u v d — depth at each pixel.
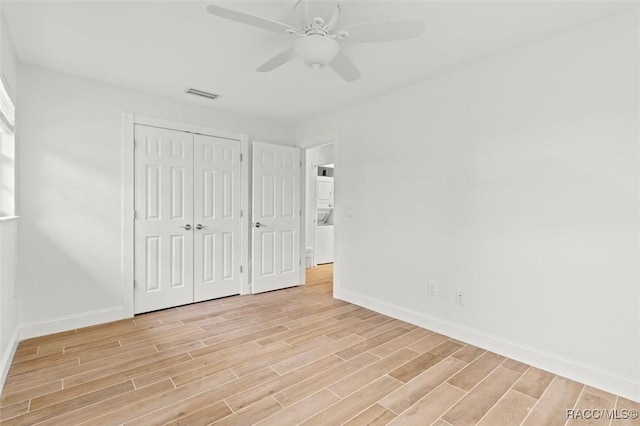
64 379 2.00
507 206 2.37
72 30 2.12
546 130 2.17
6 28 2.07
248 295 3.96
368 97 3.34
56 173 2.76
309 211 5.98
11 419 1.62
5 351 2.09
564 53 2.09
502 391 1.92
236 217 3.92
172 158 3.41
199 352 2.40
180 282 3.48
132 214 3.15
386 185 3.25
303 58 1.84
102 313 2.98
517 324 2.32
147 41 2.26
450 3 1.80
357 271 3.58
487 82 2.48
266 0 1.79
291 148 4.35
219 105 3.63
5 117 2.08
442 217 2.78
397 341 2.62
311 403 1.79
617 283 1.90
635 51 1.83
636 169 1.83
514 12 1.88
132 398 1.81
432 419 1.66
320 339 2.65
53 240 2.75
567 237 2.08
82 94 2.88
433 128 2.84
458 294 2.67
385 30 1.69
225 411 1.71
